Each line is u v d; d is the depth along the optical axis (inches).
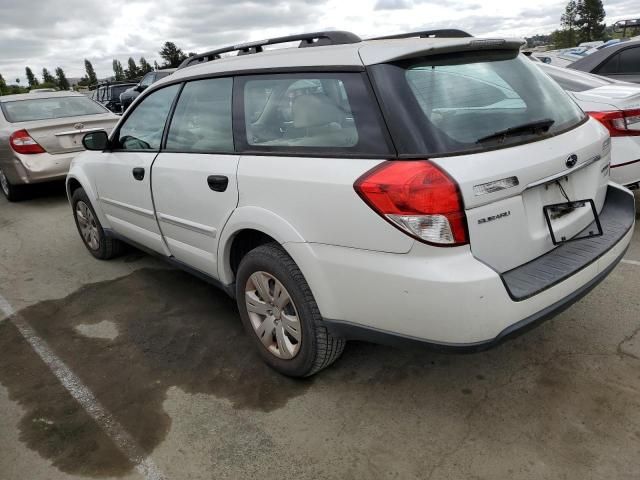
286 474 89.9
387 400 106.0
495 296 82.8
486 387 107.3
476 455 90.3
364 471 89.1
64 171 282.4
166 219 138.3
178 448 97.7
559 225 99.5
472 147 86.0
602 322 126.3
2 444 102.0
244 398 110.1
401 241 83.9
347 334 97.8
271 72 108.8
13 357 133.4
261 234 114.5
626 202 116.7
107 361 128.3
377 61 92.0
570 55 461.1
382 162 86.6
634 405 98.6
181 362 125.3
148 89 149.5
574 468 86.0
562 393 103.4
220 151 117.6
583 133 106.1
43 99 309.4
